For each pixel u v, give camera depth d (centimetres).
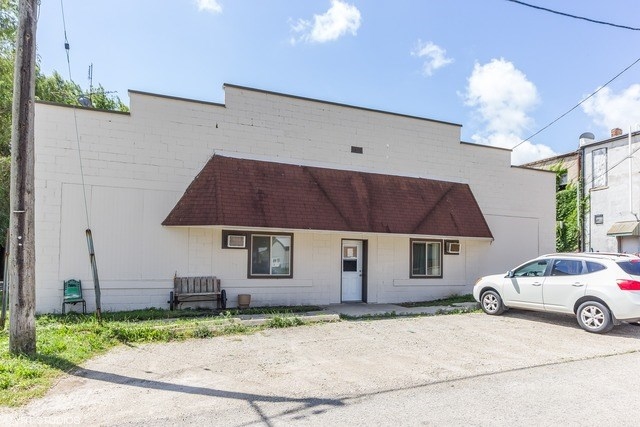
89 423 471
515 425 462
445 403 527
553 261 1027
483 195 1702
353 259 1477
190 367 680
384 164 1518
